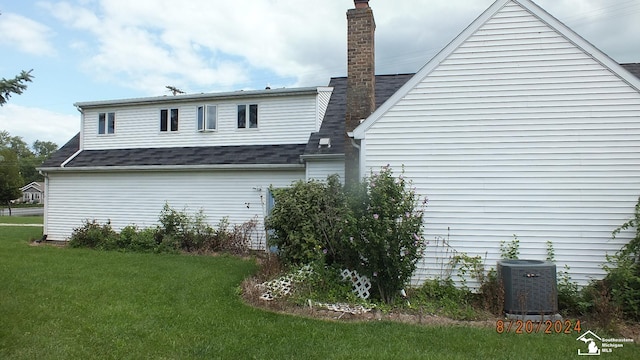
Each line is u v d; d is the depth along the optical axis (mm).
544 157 7906
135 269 10500
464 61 8242
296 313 6902
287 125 15789
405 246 7391
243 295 7887
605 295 6777
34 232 21359
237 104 16453
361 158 8562
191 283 8875
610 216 7637
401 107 8461
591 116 7762
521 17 8047
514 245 7914
